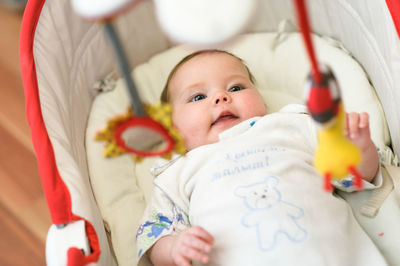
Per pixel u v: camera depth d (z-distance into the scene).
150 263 1.01
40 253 1.43
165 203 1.03
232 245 0.86
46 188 0.87
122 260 1.07
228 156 0.97
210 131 1.09
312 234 0.84
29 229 1.49
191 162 1.01
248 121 1.05
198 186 0.97
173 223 0.99
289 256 0.82
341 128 0.57
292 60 1.36
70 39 1.20
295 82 1.35
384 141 1.12
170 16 0.46
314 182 0.93
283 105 1.35
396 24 0.94
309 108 0.54
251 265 0.83
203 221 0.91
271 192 0.89
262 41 1.42
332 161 0.57
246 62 1.41
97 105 1.32
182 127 1.11
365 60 1.21
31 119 0.95
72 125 1.15
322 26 1.34
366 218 0.96
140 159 0.66
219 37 0.45
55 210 0.85
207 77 1.17
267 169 0.93
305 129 1.03
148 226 1.01
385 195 0.97
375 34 1.09
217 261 0.87
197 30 0.45
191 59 1.22
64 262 0.80
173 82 1.22
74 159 0.99
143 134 1.28
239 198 0.89
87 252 0.82
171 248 0.91
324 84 0.52
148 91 1.39
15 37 2.06
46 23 1.12
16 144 1.71
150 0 1.25
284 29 1.40
